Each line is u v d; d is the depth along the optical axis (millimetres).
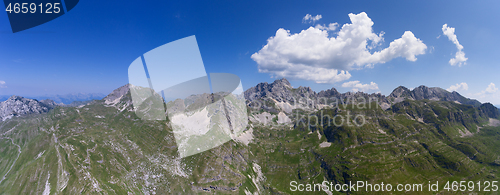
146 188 187000
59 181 176000
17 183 175500
